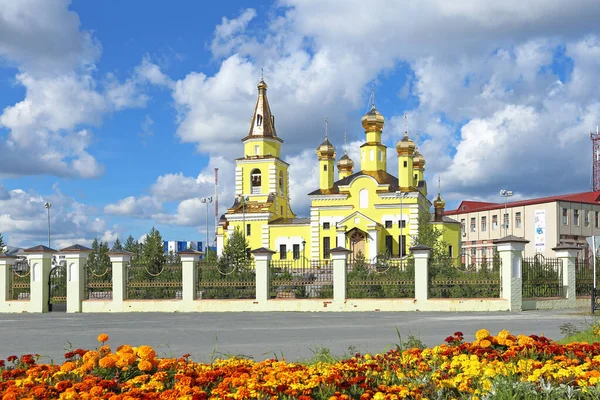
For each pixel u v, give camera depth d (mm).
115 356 9727
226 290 29625
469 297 27766
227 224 75438
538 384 8414
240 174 72250
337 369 9109
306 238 69312
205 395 8000
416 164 85062
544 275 28391
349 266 32906
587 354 10133
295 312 27875
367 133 72125
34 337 20000
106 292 31141
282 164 75000
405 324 21766
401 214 65750
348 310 27891
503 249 27281
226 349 16391
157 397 8211
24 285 30766
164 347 17016
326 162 70438
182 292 29391
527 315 24625
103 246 54062
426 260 27609
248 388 8172
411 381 8883
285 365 9789
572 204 79125
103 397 8211
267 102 74375
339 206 68000
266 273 29047
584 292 29453
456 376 8719
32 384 9047
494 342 10734
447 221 68938
